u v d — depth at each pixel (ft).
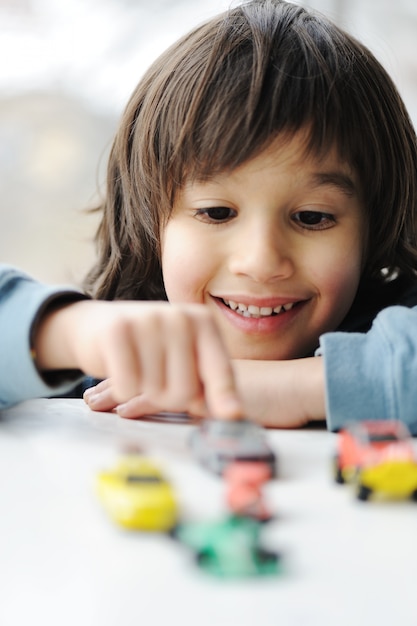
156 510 1.11
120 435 1.58
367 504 1.28
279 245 2.16
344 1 3.60
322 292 2.23
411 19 3.70
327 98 2.16
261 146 2.11
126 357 1.45
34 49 4.14
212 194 2.17
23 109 4.18
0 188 4.12
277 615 0.87
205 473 1.40
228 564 0.97
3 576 0.96
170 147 2.24
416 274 2.47
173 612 0.87
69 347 1.58
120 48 3.86
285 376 1.82
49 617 0.87
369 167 2.24
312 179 2.15
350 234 2.23
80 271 3.54
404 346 1.80
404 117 2.41
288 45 2.23
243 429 1.42
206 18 2.50
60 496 1.26
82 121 4.07
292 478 1.40
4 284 1.68
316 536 1.13
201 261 2.22
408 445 1.38
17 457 1.44
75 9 3.99
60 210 4.04
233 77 2.17
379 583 0.97
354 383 1.77
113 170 2.59
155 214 2.35
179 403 1.46
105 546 1.06
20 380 1.63
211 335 1.46
